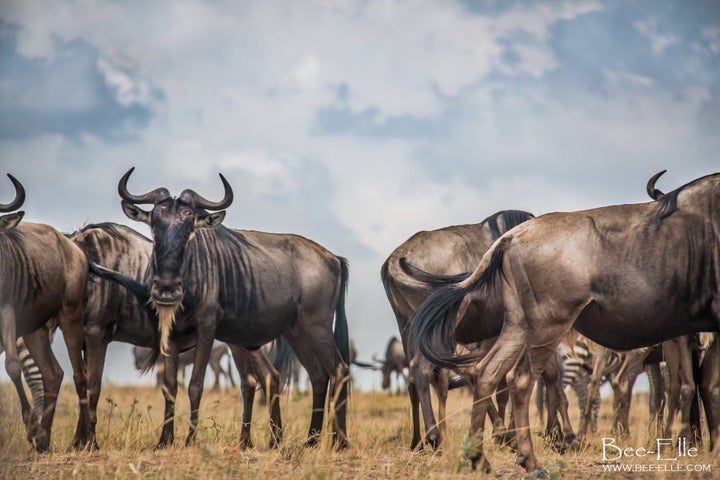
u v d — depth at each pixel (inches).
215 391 3622.0
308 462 1141.1
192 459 1145.4
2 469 1128.8
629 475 1093.8
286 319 1665.8
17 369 1332.4
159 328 1502.2
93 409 1457.9
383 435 1628.9
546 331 1101.1
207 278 1520.7
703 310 1104.8
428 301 1186.6
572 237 1105.4
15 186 1375.5
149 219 1491.1
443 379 1438.2
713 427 1371.8
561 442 1501.0
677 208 1113.4
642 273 1096.8
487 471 1109.1
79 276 1448.1
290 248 1701.5
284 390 1940.2
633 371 1814.7
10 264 1344.7
